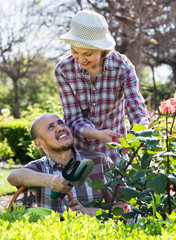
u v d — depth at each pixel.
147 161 1.88
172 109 1.80
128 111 2.67
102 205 2.07
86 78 2.67
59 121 2.44
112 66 2.64
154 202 1.73
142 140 1.75
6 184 5.98
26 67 27.67
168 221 1.52
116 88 2.72
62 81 2.75
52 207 2.31
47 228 1.34
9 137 10.55
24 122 10.66
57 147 2.39
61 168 2.45
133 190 1.81
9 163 9.29
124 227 1.41
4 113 11.35
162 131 2.27
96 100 2.74
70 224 1.36
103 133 2.46
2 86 36.44
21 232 1.26
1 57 23.45
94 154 2.52
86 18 2.31
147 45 19.66
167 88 29.12
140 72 14.84
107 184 1.94
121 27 14.33
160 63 23.94
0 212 1.75
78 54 2.38
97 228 1.34
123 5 13.84
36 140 2.46
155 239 1.25
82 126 2.61
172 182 1.88
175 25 16.16
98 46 2.28
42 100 32.44
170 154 1.72
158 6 14.51
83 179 1.79
